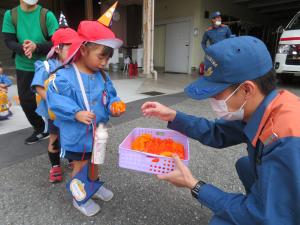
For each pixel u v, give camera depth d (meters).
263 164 1.08
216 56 1.21
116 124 3.95
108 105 2.05
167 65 12.62
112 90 2.15
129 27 12.76
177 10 11.85
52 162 2.41
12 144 3.19
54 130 2.29
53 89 1.86
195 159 2.94
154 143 1.97
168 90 6.91
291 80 8.03
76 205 2.06
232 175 2.61
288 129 1.03
